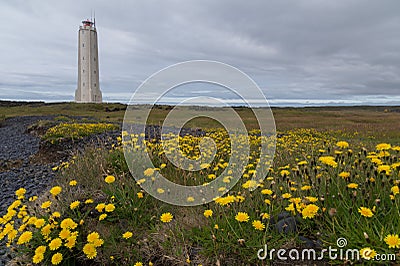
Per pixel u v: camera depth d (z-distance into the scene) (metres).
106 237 2.44
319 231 2.07
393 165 2.21
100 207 2.45
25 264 2.29
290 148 5.38
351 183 2.29
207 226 2.36
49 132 10.12
